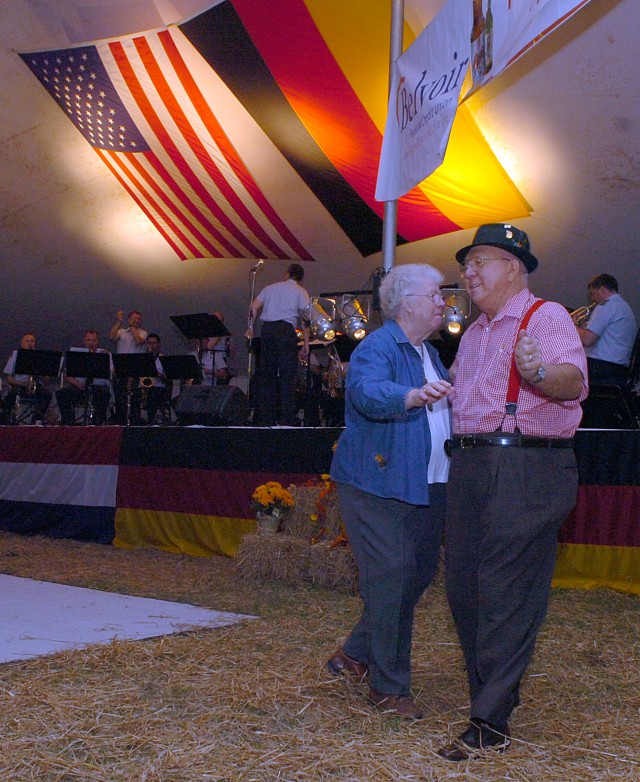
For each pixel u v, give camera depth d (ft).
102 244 38.22
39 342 45.01
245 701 8.75
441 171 27.25
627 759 7.38
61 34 28.76
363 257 34.14
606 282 22.31
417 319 8.98
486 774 7.00
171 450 22.68
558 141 24.72
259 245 35.45
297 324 26.89
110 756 7.23
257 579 17.72
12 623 12.61
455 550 8.19
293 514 18.47
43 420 36.70
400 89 18.61
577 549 17.56
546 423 7.73
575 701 9.26
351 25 24.41
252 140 29.86
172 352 43.86
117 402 35.60
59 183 35.22
